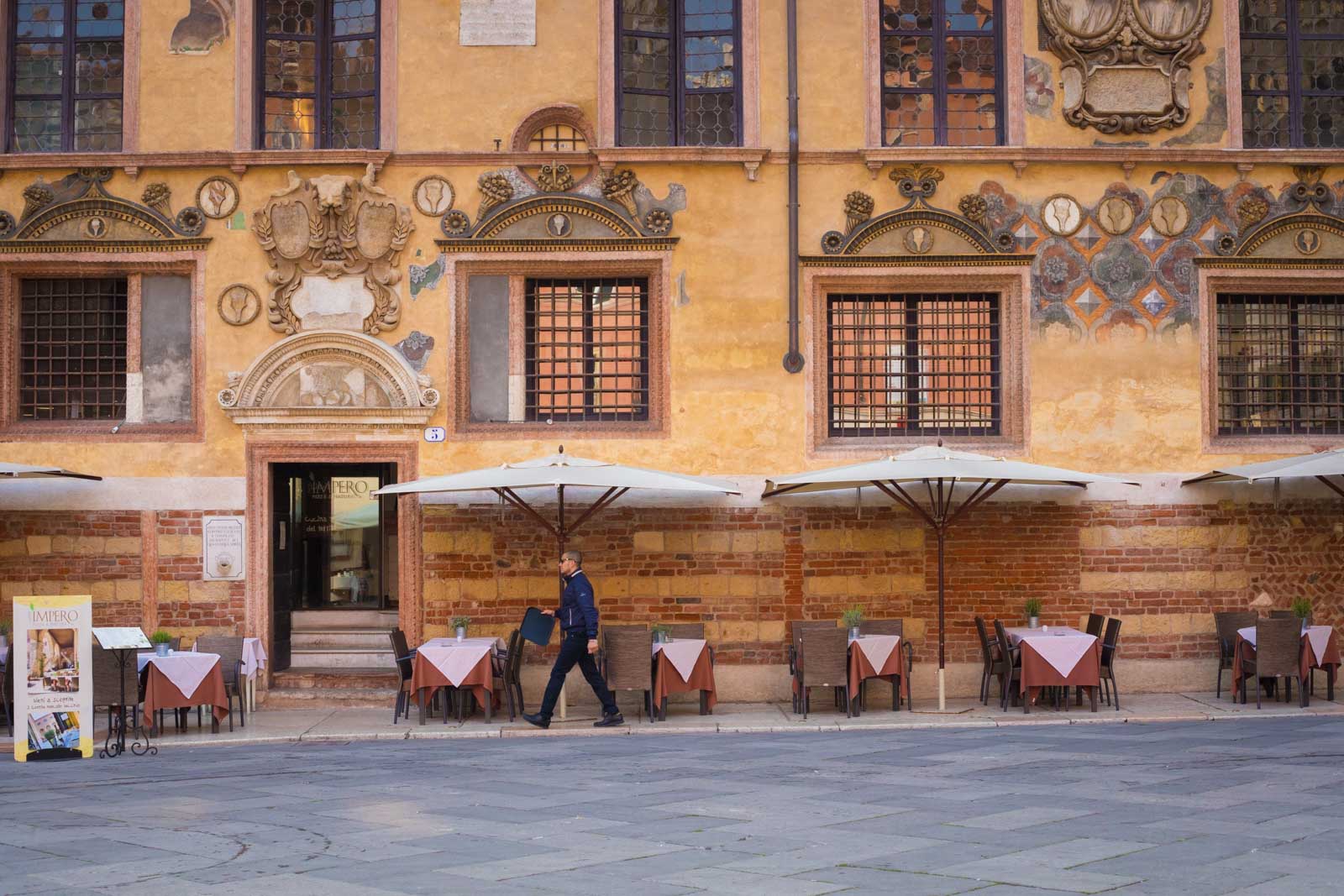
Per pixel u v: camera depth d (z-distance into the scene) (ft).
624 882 24.27
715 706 55.88
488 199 58.18
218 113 58.44
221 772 40.16
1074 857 25.77
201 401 57.72
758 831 29.01
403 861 26.43
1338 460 53.16
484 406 58.49
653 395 58.49
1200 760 39.17
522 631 51.37
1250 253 59.21
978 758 40.32
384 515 60.44
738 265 58.34
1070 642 52.08
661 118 59.67
